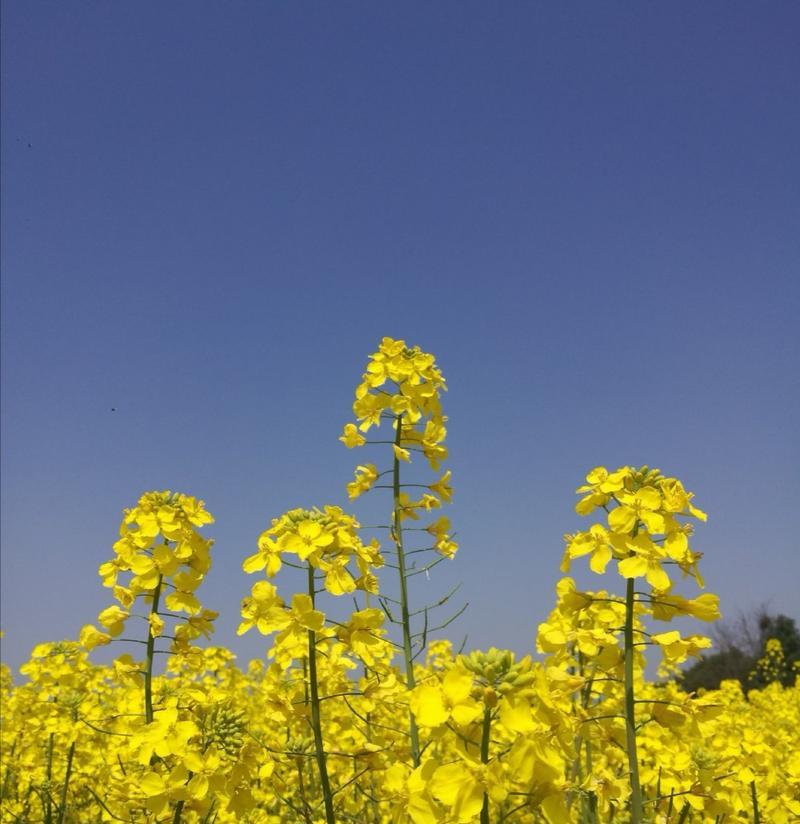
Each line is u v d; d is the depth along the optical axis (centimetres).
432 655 84
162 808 38
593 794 43
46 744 66
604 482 38
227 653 83
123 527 44
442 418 54
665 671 105
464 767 28
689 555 37
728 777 46
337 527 41
